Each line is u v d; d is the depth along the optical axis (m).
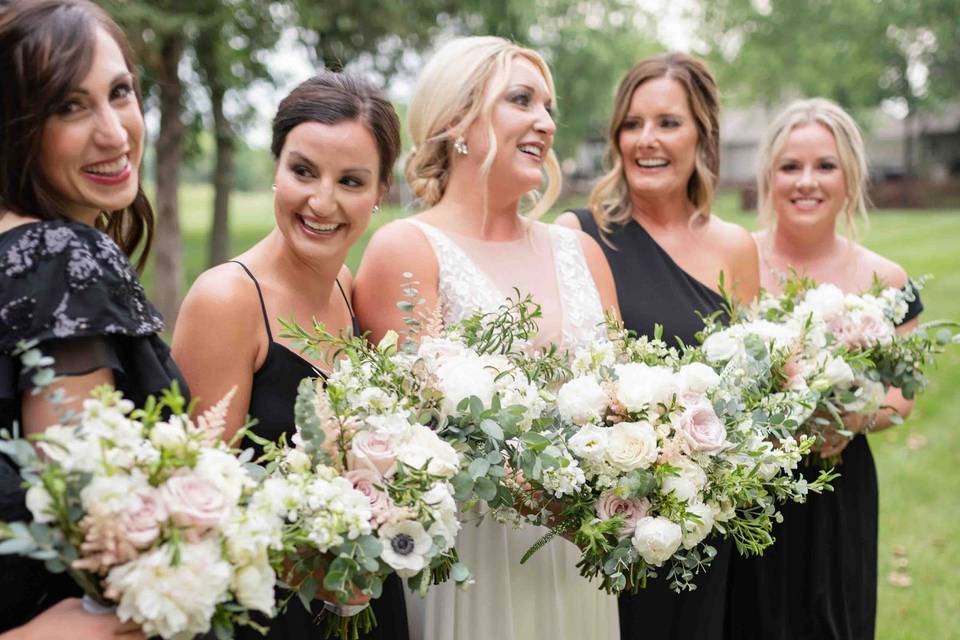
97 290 1.57
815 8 35.56
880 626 4.12
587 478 2.13
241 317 2.11
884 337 2.91
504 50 2.69
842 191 3.46
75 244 1.57
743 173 50.81
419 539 1.80
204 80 10.94
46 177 1.65
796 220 3.47
